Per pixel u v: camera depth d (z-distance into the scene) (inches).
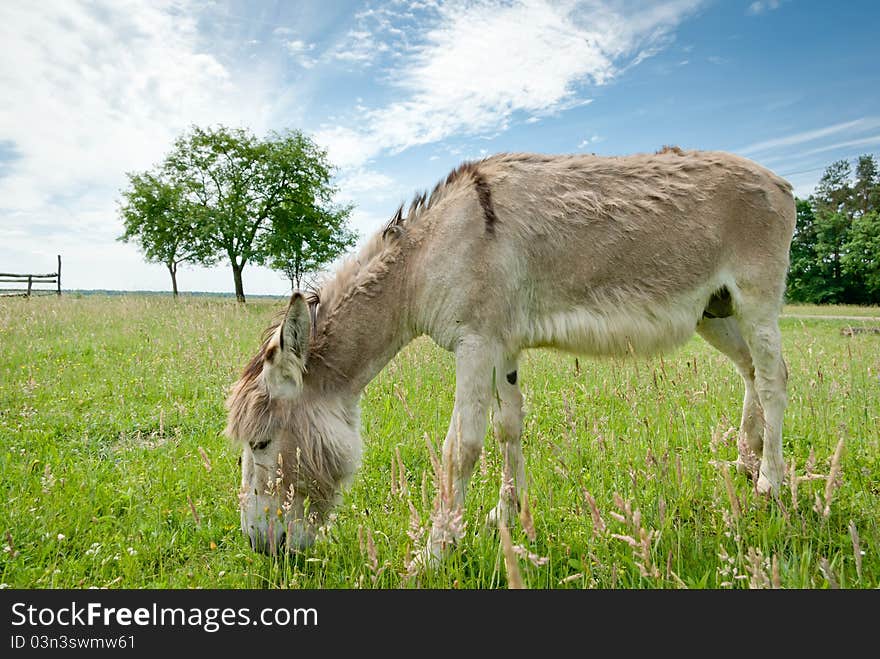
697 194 119.3
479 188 112.1
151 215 1407.5
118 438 173.9
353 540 103.1
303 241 1493.6
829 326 624.1
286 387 100.9
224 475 139.2
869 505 110.4
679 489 107.1
